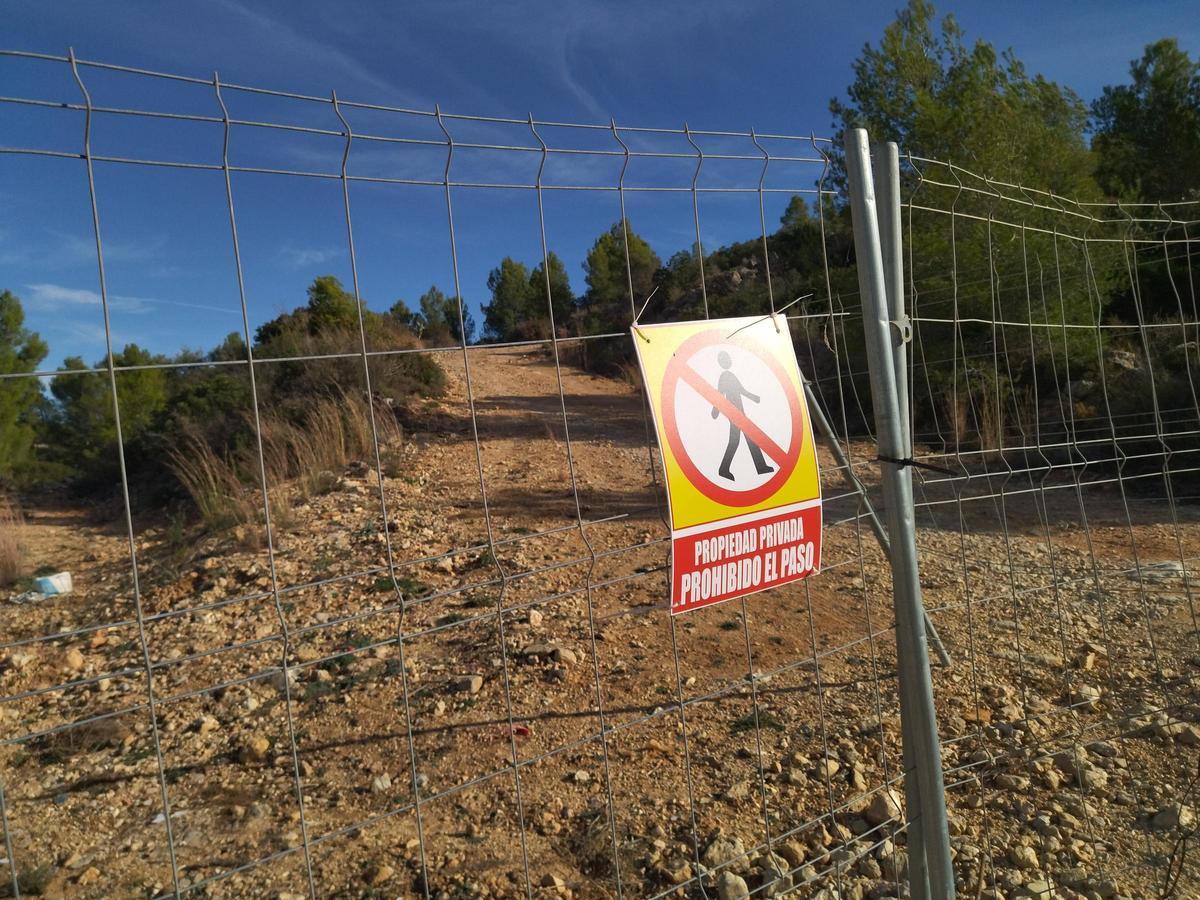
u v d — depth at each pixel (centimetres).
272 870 283
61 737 383
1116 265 1102
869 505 306
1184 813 299
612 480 941
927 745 215
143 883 278
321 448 959
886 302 216
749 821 304
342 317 1283
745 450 205
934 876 216
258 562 650
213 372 1139
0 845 300
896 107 1440
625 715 385
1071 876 269
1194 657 432
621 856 285
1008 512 781
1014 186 293
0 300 1130
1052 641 461
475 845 292
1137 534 689
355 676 434
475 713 390
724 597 201
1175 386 958
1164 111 2066
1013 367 1079
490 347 189
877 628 483
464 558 639
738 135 219
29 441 1134
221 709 405
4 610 620
